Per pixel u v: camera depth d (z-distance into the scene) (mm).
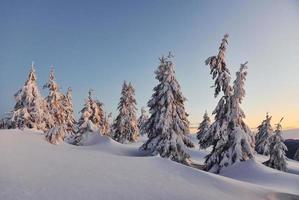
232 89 32094
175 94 33312
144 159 17578
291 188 22984
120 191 12266
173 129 32844
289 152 75500
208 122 64188
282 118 43938
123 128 59906
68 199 10961
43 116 40094
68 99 58750
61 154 17328
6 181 11961
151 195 12266
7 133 20609
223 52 32250
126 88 61625
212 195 13359
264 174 26625
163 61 34812
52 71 48844
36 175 13125
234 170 28984
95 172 14297
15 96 39188
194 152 52750
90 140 46344
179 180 14664
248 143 30641
